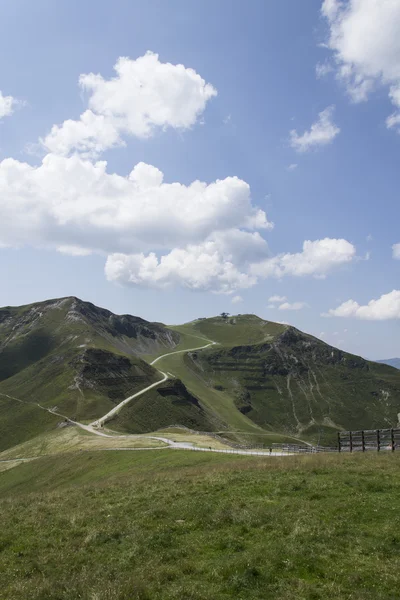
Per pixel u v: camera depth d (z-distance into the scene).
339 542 14.28
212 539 15.87
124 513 20.55
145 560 14.66
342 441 37.41
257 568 12.90
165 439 81.94
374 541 14.12
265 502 19.33
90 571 14.20
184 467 41.31
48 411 165.25
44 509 24.23
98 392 187.62
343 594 11.30
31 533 19.48
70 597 12.30
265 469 27.53
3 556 16.78
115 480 35.84
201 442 75.12
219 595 11.80
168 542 16.00
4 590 13.44
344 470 24.05
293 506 18.06
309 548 13.84
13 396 198.00
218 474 27.58
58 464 70.88
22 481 69.25
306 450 58.72
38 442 112.56
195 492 22.83
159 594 12.10
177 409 196.12
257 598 11.50
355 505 17.47
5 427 156.50
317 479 22.44
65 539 18.12
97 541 17.14
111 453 66.56
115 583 12.66
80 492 29.16
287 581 12.12
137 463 52.28
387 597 10.82
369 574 12.19
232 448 63.75
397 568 12.30
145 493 24.56
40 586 13.19
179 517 18.81
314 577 12.38
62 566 15.13
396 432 32.75
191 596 11.68
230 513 17.91
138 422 157.88
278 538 15.09
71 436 109.25
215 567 13.46
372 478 21.41
